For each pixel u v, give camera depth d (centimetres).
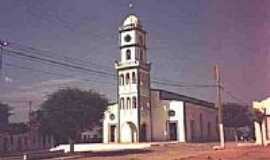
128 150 5531
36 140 6831
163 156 4066
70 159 4153
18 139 6581
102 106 6294
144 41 8475
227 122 10119
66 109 5959
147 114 8238
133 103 8031
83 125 5978
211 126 9644
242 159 3219
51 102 6072
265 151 3969
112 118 8250
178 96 9594
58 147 6762
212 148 5356
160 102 8438
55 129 6059
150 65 8525
